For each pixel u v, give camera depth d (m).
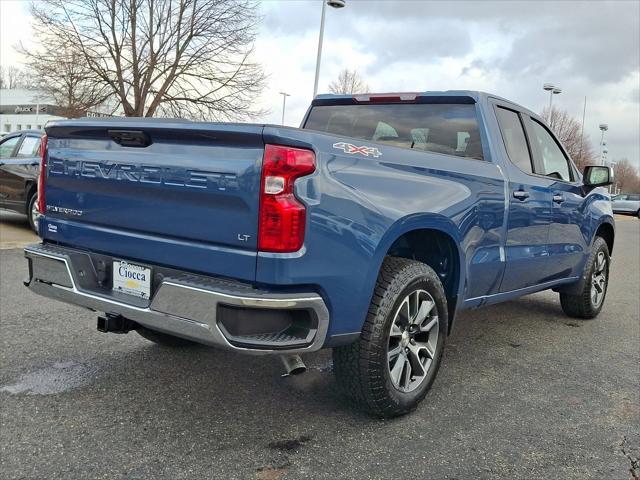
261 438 3.02
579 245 5.32
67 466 2.69
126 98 22.45
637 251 13.84
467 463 2.84
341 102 4.88
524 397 3.72
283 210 2.54
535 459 2.91
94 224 3.24
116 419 3.17
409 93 4.48
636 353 4.80
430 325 3.38
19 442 2.88
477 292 3.98
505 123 4.41
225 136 2.62
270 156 2.54
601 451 3.02
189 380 3.76
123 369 3.90
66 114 22.91
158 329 2.81
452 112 4.29
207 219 2.71
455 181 3.57
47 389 3.53
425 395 3.42
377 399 3.10
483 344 4.90
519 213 4.21
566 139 39.97
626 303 6.94
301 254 2.59
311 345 2.67
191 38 22.47
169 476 2.63
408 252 3.68
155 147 2.90
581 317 5.91
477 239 3.76
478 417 3.38
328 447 2.95
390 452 2.92
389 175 3.06
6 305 5.29
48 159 3.50
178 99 23.06
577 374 4.21
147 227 2.96
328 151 2.73
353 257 2.79
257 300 2.53
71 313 5.14
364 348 3.00
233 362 4.11
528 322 5.73
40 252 3.38
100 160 3.14
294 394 3.59
